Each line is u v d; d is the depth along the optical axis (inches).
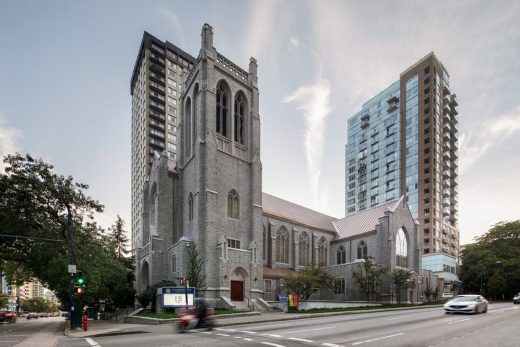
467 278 3152.1
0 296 4293.8
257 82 2042.3
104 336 825.5
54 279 1278.3
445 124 4992.6
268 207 2213.3
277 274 1972.2
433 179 4547.2
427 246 4384.8
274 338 646.5
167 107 4773.6
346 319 1033.5
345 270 2149.4
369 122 5615.2
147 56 4771.2
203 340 636.7
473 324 820.0
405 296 2126.0
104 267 1513.3
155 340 653.9
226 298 1558.8
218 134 1792.6
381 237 2177.7
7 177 1268.5
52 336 881.5
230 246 1722.4
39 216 1327.5
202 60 1791.3
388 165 5152.6
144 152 4515.3
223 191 1743.4
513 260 2847.0
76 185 1315.2
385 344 558.9
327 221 2704.2
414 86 4943.4
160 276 1776.6
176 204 1909.4
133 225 4899.1
